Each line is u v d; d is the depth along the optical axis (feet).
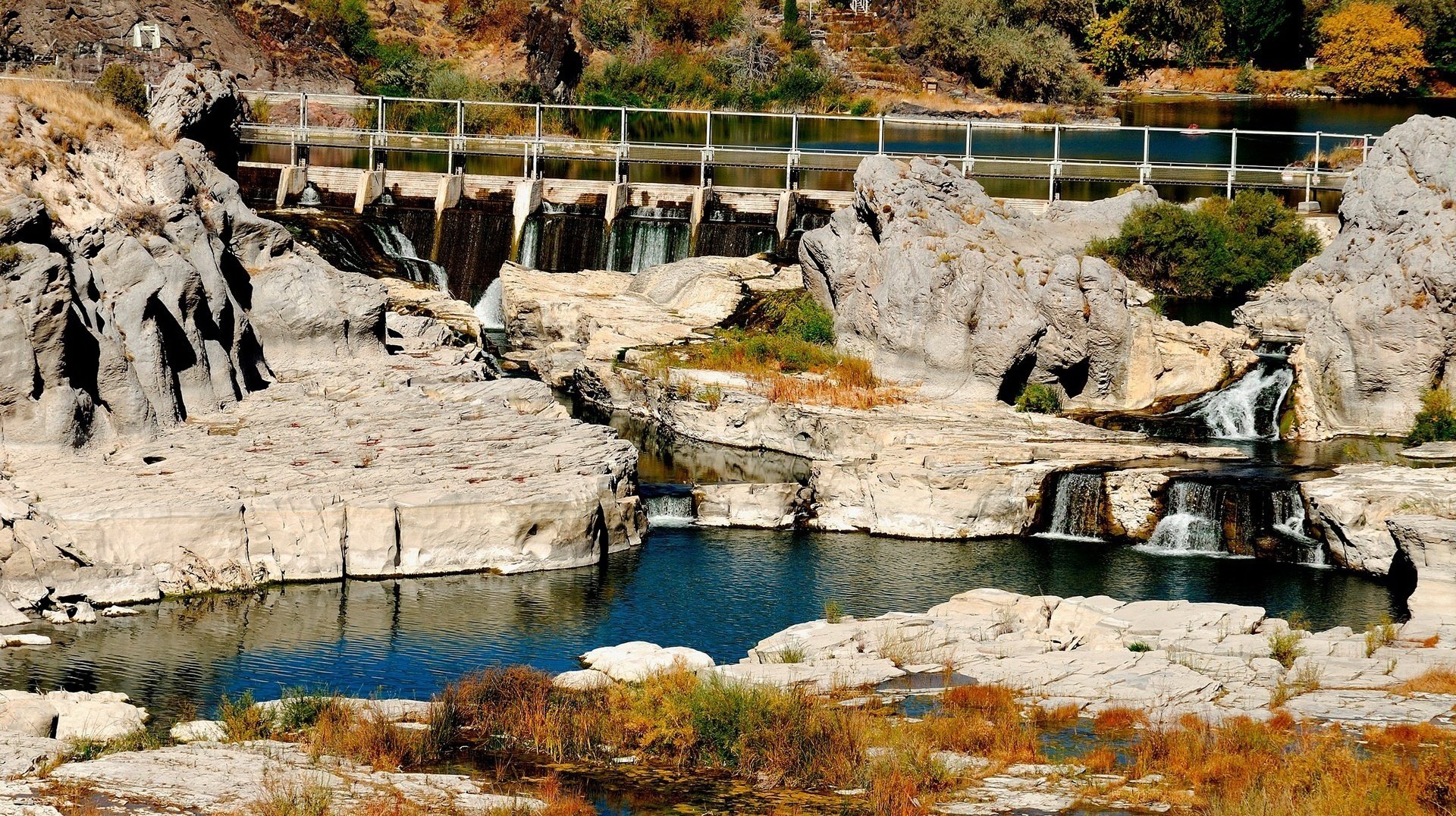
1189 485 200.03
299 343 230.48
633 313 271.28
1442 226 226.17
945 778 119.55
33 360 184.96
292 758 123.34
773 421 232.73
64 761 121.19
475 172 354.74
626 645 152.87
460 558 182.50
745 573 186.19
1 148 211.82
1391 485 194.08
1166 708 135.03
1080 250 264.11
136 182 224.33
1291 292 242.58
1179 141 381.81
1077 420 231.09
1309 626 168.96
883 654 150.41
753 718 127.65
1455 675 141.59
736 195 308.19
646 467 224.33
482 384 226.58
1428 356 223.92
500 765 125.18
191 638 160.45
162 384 199.93
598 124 422.00
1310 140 374.02
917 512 204.44
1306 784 117.29
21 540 166.09
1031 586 183.11
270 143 330.95
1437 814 112.47
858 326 252.01
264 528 176.04
